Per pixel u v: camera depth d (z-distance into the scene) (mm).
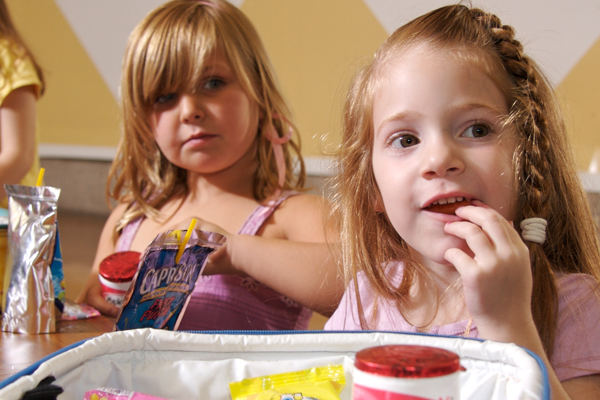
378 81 654
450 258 506
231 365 433
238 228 1038
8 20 1391
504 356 378
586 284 599
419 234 583
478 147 568
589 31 1712
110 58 2691
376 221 730
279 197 1063
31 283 695
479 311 488
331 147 951
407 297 696
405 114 585
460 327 618
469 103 569
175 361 434
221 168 1038
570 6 1710
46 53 2768
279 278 890
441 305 666
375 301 719
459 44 609
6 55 1326
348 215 745
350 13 2109
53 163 2811
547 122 639
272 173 1139
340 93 934
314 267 883
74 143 2793
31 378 351
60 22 2730
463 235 511
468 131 577
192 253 629
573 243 666
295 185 1222
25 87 1315
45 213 704
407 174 581
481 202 563
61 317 760
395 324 690
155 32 1020
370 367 271
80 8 2693
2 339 664
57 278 748
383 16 2064
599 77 1706
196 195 1123
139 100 1049
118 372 424
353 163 739
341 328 751
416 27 656
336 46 2145
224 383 430
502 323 483
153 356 436
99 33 2689
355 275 723
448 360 276
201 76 987
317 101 2182
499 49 625
